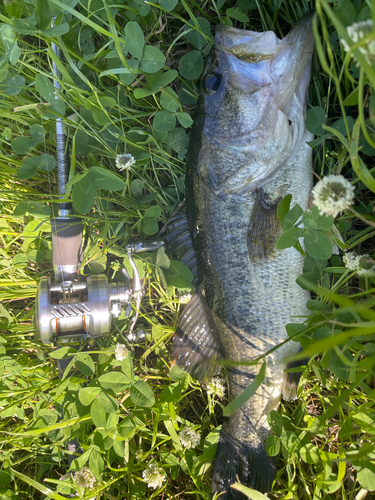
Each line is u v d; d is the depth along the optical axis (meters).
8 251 0.51
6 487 0.47
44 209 0.43
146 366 0.50
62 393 0.43
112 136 0.43
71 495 0.43
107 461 0.41
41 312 0.39
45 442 0.46
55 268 0.41
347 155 0.38
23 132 0.45
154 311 0.48
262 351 0.41
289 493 0.40
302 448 0.40
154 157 0.44
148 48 0.36
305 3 0.37
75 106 0.42
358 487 0.40
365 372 0.31
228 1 0.41
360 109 0.23
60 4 0.33
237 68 0.35
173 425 0.43
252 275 0.39
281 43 0.34
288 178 0.37
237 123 0.36
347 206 0.24
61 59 0.40
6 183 0.48
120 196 0.46
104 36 0.43
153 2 0.39
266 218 0.38
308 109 0.38
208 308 0.43
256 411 0.43
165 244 0.44
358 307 0.23
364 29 0.22
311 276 0.37
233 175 0.37
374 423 0.33
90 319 0.40
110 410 0.41
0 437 0.45
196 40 0.40
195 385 0.48
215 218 0.39
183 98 0.43
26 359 0.49
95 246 0.46
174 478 0.43
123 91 0.42
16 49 0.36
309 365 0.39
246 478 0.43
